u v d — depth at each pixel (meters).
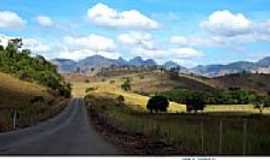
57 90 189.62
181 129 25.45
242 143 17.08
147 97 195.88
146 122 37.06
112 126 45.59
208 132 22.45
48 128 42.16
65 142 25.80
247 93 177.38
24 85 144.62
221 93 178.12
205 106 151.75
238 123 32.78
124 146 23.59
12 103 90.50
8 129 38.06
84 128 42.91
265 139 17.38
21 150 20.58
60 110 99.56
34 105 86.62
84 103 151.88
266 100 153.38
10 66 178.12
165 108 133.00
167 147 22.59
